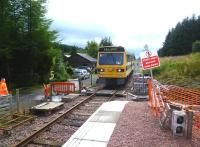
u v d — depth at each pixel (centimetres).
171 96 1495
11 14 2877
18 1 2902
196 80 2706
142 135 894
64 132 1086
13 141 970
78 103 1669
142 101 1683
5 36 2748
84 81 3750
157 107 1116
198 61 3297
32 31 2969
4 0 2750
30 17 2942
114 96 2072
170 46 9056
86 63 7131
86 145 812
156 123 1046
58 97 1950
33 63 3081
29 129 1127
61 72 3769
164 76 3303
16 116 1295
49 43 3148
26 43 2916
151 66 1213
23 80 3038
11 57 2777
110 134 915
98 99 1950
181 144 812
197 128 951
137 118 1129
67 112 1392
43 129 1080
